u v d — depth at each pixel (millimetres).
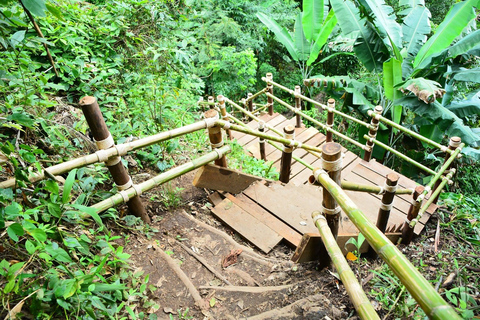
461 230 3455
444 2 10039
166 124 3764
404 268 1030
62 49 3428
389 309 1978
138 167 3133
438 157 6133
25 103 2225
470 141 4621
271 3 9758
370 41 5809
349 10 5902
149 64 3896
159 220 2641
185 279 2133
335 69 10422
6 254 1644
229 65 8250
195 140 4191
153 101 3676
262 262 2387
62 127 2699
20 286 1459
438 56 5246
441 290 2426
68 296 1328
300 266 2295
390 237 3068
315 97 10328
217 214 2812
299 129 5559
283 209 2898
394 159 6773
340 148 1741
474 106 5371
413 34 5977
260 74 10344
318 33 7129
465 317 1646
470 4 4758
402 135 6406
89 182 2316
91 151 2867
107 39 3828
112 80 3770
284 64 10969
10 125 1876
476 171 6387
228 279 2234
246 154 4445
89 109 1965
